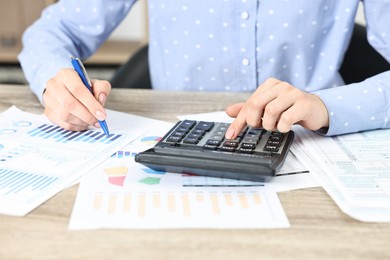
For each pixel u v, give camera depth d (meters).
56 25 1.01
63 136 0.68
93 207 0.48
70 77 0.73
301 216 0.48
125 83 1.16
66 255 0.41
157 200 0.50
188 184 0.54
